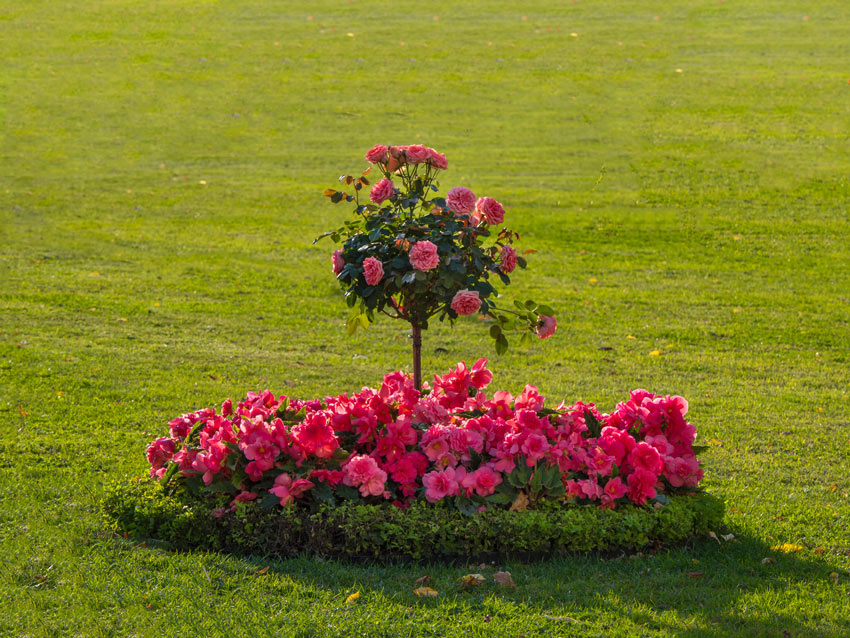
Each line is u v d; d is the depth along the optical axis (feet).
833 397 30.53
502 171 70.08
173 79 96.84
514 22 117.60
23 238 54.49
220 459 18.25
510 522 17.62
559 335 38.37
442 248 18.92
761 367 34.24
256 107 88.79
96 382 30.53
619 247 53.67
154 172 71.36
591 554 18.03
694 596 16.14
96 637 14.52
